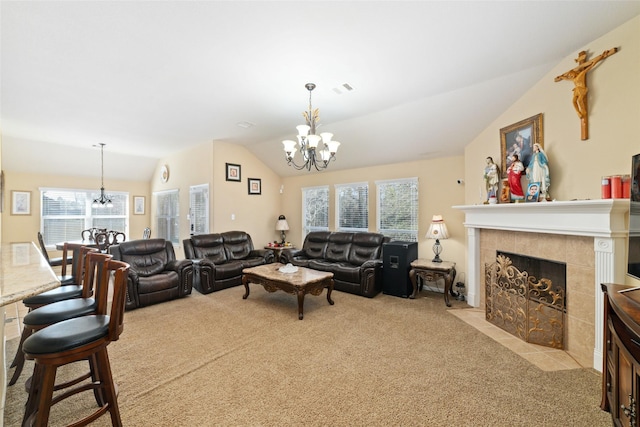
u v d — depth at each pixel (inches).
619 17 81.1
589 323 94.4
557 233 102.9
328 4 74.6
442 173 185.8
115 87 124.6
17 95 132.3
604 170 90.2
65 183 253.4
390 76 116.0
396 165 206.5
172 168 263.0
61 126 179.6
